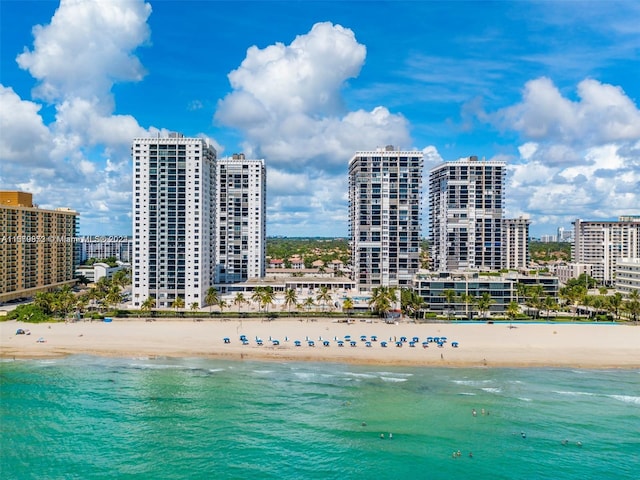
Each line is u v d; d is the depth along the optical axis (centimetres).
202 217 19925
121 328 16300
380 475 7412
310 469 7569
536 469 7631
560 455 8050
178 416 9394
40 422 9131
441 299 19062
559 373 12112
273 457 7900
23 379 11419
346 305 18400
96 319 17762
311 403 10056
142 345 14188
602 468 7675
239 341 14662
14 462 7738
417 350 13825
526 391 10844
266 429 8862
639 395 10650
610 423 9238
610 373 12156
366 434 8694
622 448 8294
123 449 8144
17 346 14075
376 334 15612
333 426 9000
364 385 11138
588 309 19575
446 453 8081
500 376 11862
